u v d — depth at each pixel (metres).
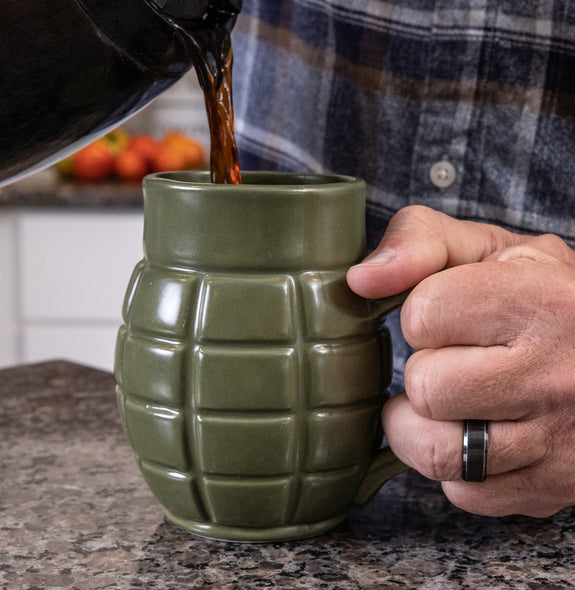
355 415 0.45
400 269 0.44
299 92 0.81
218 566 0.42
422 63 0.75
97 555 0.43
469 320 0.43
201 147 2.50
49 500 0.51
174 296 0.43
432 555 0.44
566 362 0.43
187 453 0.44
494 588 0.40
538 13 0.71
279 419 0.43
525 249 0.48
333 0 0.77
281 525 0.45
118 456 0.59
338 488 0.45
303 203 0.43
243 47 0.85
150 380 0.44
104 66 0.45
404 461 0.46
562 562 0.43
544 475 0.45
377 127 0.78
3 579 0.40
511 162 0.75
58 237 2.04
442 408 0.43
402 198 0.79
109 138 2.39
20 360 2.08
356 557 0.43
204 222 0.43
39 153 0.48
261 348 0.43
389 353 0.47
